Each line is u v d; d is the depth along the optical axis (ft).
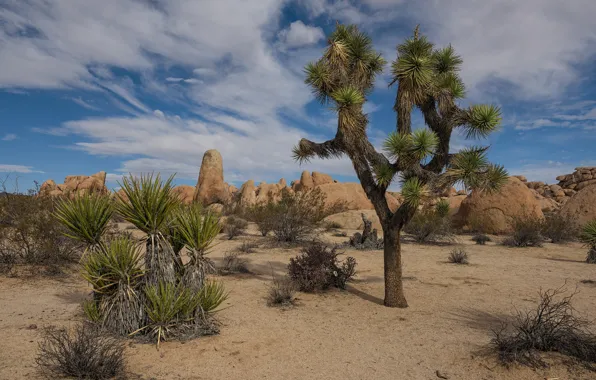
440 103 22.81
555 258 45.55
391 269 24.22
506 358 15.40
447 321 21.15
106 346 14.19
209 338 17.78
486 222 71.87
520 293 27.55
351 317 21.94
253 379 13.89
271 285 29.27
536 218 64.28
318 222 69.77
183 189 130.31
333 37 25.81
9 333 17.01
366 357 16.17
